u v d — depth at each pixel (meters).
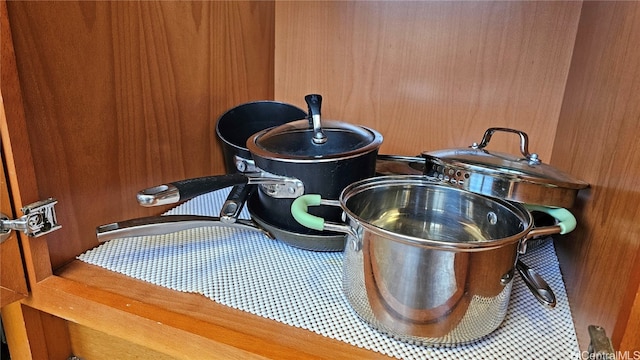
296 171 0.63
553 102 0.87
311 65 1.03
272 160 0.63
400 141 1.01
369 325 0.50
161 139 0.75
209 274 0.60
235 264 0.63
